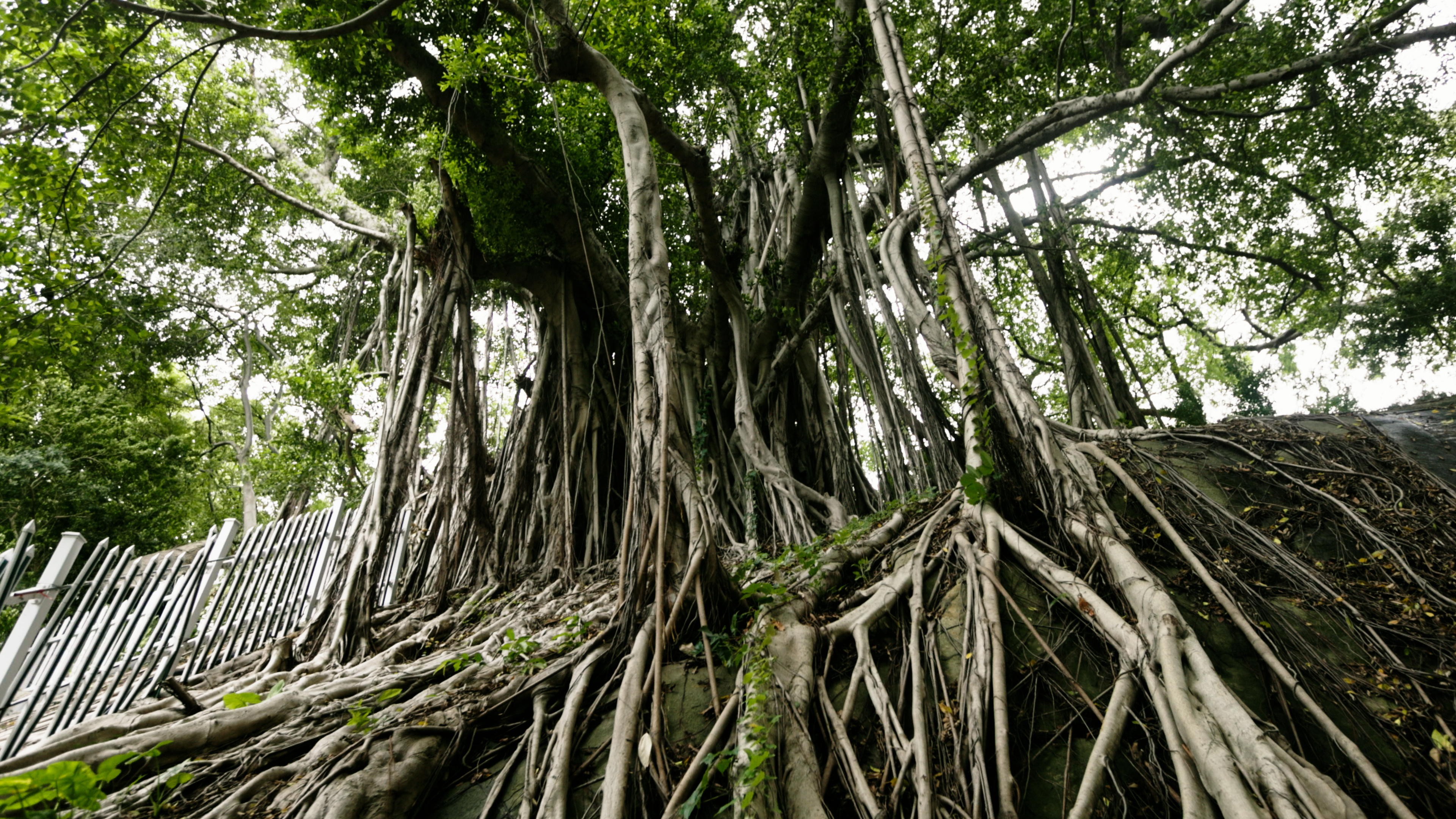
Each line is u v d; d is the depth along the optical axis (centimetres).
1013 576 342
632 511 380
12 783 193
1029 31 874
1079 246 1184
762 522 838
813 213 930
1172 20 818
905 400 738
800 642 306
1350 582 337
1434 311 1311
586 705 318
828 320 1050
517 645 380
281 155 1401
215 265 1395
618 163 991
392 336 1569
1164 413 962
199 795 279
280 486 1305
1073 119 818
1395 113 988
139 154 798
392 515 615
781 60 898
